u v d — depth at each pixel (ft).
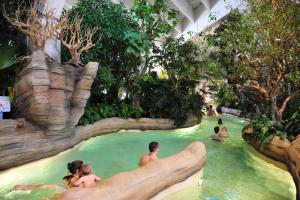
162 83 35.86
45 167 17.79
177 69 35.35
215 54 31.45
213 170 18.52
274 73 23.97
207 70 32.35
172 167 13.43
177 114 34.73
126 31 29.89
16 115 19.20
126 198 9.90
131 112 32.01
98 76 27.89
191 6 46.01
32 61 16.30
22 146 16.20
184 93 37.42
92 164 19.35
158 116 34.63
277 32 21.33
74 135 21.62
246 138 24.70
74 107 19.88
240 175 17.61
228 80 29.25
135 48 30.12
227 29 26.61
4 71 21.83
